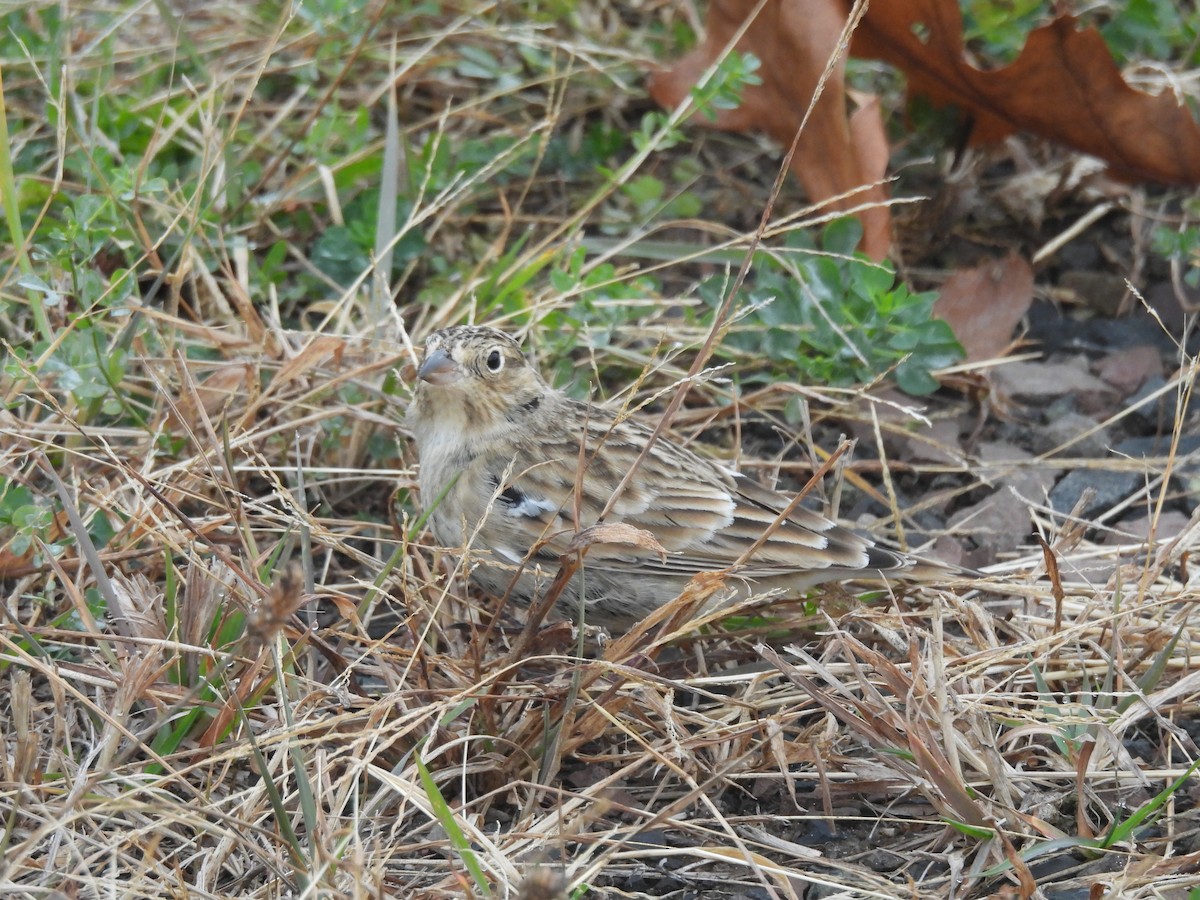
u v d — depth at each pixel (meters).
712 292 11.58
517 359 9.53
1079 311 12.58
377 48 13.86
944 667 8.27
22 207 11.71
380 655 8.62
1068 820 7.97
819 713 8.90
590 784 8.39
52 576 9.19
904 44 12.40
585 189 13.45
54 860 7.38
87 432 9.49
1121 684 8.60
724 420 11.42
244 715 7.54
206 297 11.80
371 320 11.34
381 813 7.91
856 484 10.71
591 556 9.08
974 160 13.10
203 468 9.86
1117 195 13.15
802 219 12.91
